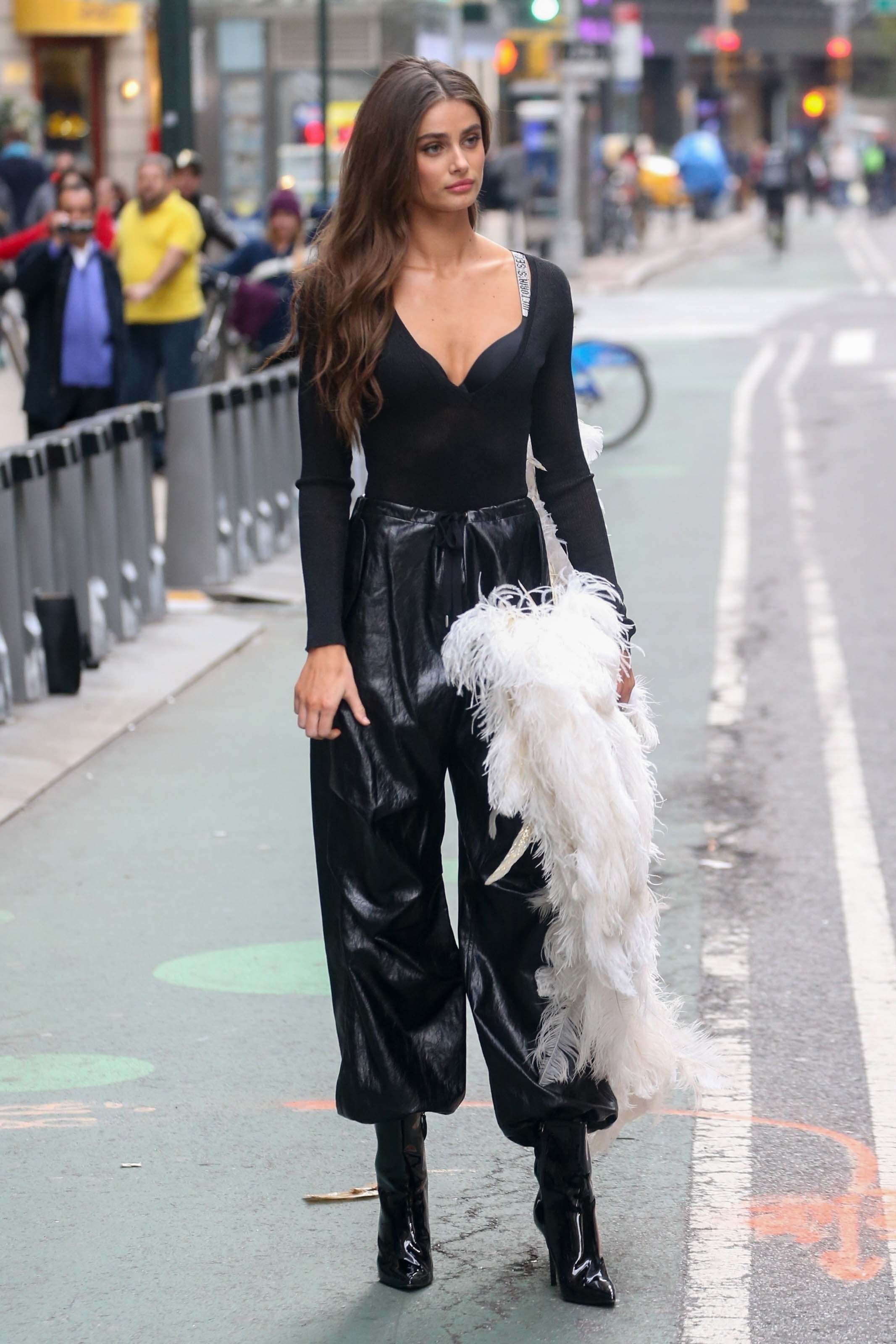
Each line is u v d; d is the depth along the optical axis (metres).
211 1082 4.97
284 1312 3.86
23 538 8.77
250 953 5.90
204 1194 4.37
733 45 77.12
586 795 3.61
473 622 3.66
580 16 38.38
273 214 17.25
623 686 3.85
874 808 7.31
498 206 34.34
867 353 25.56
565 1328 3.76
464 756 3.79
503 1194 4.36
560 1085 3.77
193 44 16.75
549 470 3.87
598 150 46.53
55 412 13.08
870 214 71.06
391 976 3.82
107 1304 3.90
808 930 6.04
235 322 16.12
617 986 3.66
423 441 3.71
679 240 55.09
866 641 10.19
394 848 3.80
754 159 77.44
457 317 3.70
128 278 14.34
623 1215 4.22
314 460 3.78
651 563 12.51
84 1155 4.57
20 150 23.86
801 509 14.55
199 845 6.98
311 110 29.83
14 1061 5.11
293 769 7.97
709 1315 3.79
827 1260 4.01
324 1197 4.34
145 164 14.17
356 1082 3.82
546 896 3.75
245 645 10.38
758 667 9.65
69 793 7.65
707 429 19.25
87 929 6.12
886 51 102.12
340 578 3.76
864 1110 4.75
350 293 3.63
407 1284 3.92
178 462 11.39
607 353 18.16
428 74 3.63
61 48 35.16
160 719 8.80
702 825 7.13
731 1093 4.84
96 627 9.51
